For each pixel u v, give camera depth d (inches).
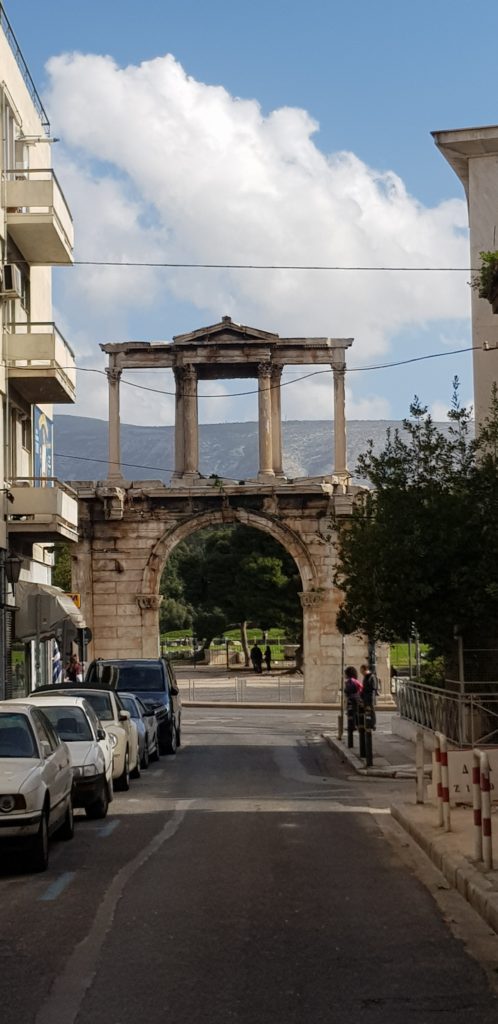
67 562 2906.0
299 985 334.6
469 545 1106.1
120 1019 302.4
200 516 2289.6
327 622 2279.8
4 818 520.4
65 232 1382.9
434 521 1100.5
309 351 2316.7
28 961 364.8
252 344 2301.9
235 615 3284.9
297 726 1758.1
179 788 940.0
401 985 334.0
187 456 2317.9
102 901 461.7
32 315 1487.5
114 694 1011.9
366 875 518.9
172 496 2282.2
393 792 903.7
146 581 2292.1
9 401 1355.8
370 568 1131.9
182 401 2330.2
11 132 1343.5
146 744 1125.7
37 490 1316.4
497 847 558.6
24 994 326.3
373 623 1162.0
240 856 573.3
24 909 446.9
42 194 1307.8
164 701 1300.4
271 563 3046.3
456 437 1178.6
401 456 1151.0
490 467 1118.4
